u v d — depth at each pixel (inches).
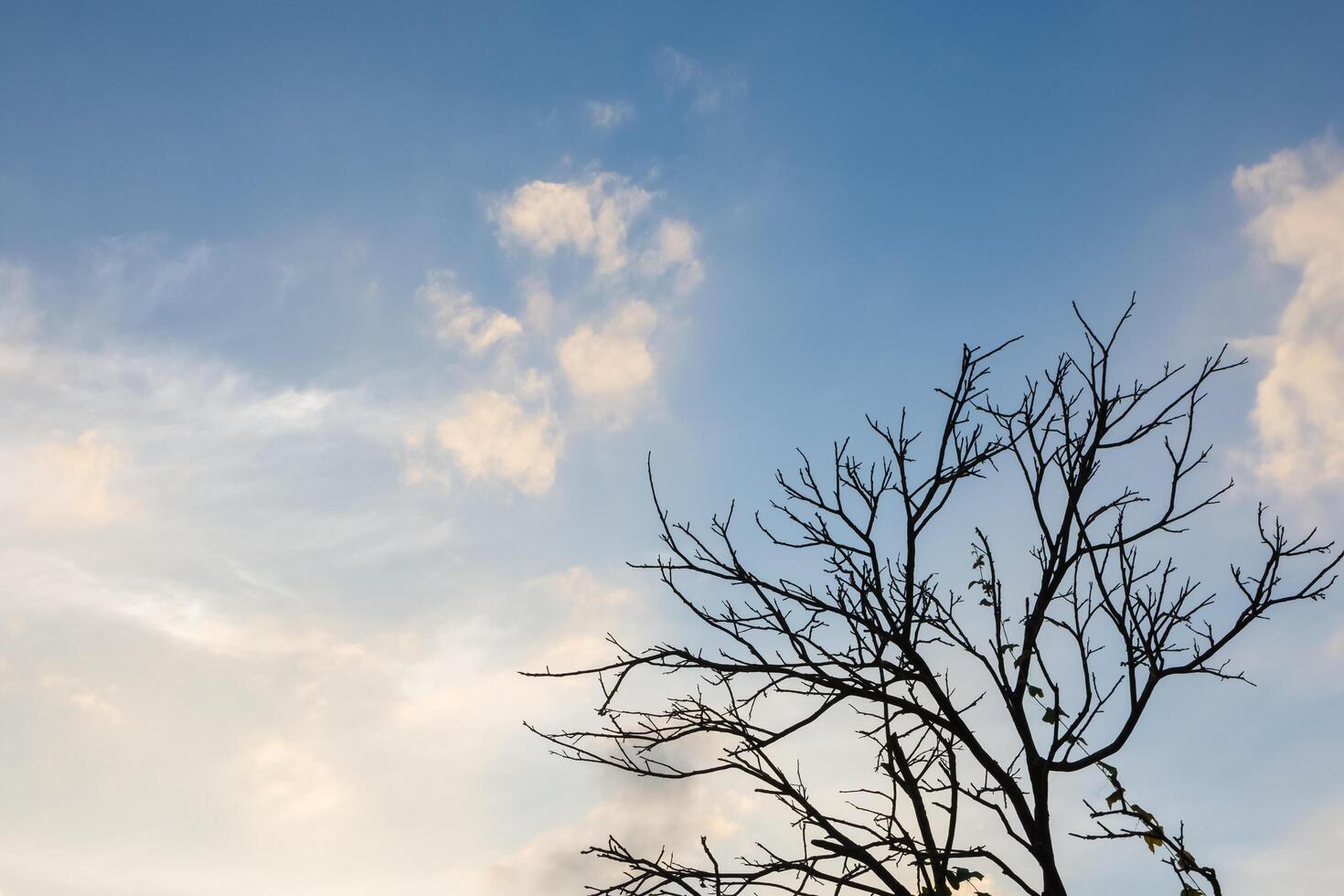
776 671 247.9
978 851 231.5
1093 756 243.1
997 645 263.0
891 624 254.2
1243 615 245.8
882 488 261.9
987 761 244.7
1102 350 266.4
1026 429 269.9
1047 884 231.8
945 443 259.9
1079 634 258.4
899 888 226.8
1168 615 248.7
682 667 249.0
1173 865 229.8
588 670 249.3
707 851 238.4
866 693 248.1
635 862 235.8
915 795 261.3
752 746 246.7
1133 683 246.4
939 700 249.8
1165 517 255.6
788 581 266.2
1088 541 257.0
